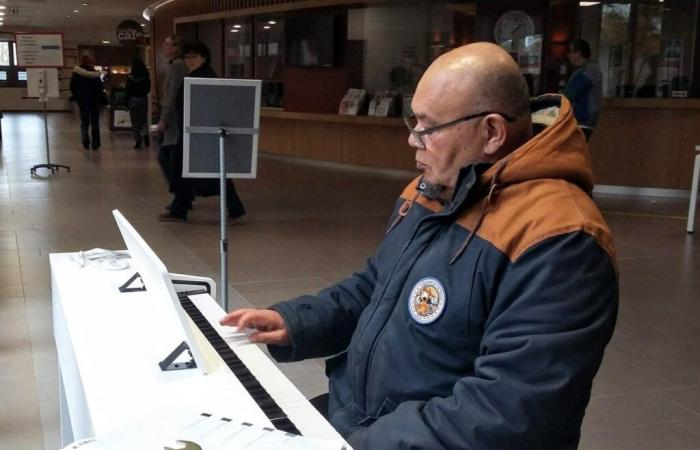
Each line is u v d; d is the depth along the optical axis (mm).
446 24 10062
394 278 1585
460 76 1486
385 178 10117
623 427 2938
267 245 5836
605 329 1341
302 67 11586
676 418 3020
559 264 1334
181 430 1235
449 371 1463
